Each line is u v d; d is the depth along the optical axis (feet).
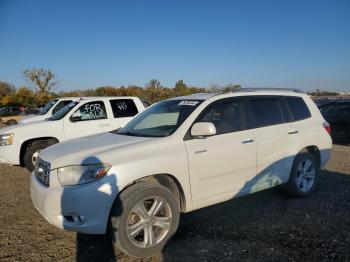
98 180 11.49
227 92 16.10
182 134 13.52
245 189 15.19
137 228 11.89
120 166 11.76
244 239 13.30
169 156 12.76
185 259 11.86
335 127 38.83
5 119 95.25
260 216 15.65
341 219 15.11
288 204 17.19
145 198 11.94
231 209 16.63
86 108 28.63
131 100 31.24
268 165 16.07
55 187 11.81
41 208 12.08
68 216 11.64
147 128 15.20
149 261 11.82
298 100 18.66
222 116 14.98
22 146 25.84
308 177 18.33
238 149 14.71
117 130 16.47
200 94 16.42
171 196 12.53
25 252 12.75
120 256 12.25
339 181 21.57
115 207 11.64
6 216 16.57
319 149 18.81
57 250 12.85
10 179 24.20
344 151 33.30
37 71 177.37
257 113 16.26
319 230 13.97
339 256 11.78
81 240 13.66
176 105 15.56
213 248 12.61
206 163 13.69
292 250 12.29
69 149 13.15
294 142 17.31
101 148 12.75
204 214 16.07
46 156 13.00
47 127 26.43
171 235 12.58
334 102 40.73
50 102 41.39
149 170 12.21
